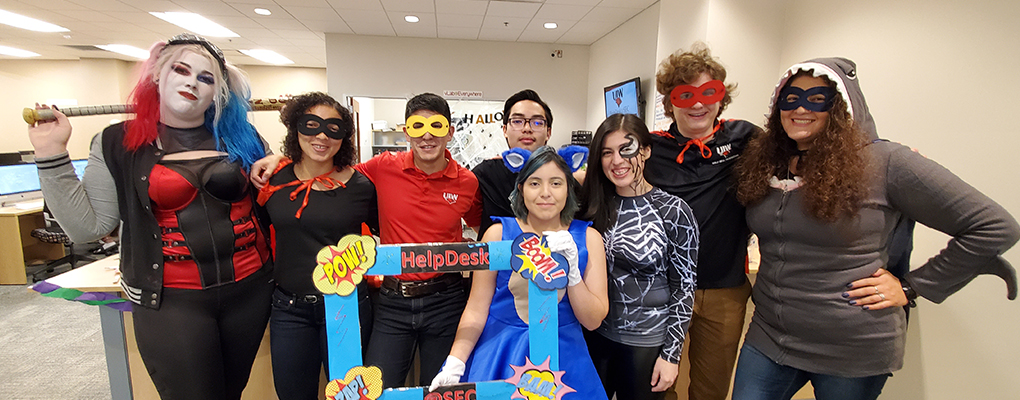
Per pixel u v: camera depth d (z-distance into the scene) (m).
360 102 6.41
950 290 1.01
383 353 1.30
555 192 1.04
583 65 5.96
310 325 1.33
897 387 1.90
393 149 6.89
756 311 1.28
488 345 1.09
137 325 1.24
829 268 1.08
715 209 1.34
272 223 1.31
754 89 2.88
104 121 7.38
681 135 1.45
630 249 1.18
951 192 0.94
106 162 1.20
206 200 1.22
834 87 1.02
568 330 1.12
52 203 1.13
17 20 4.79
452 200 1.37
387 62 5.57
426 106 1.28
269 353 1.67
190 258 1.22
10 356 2.47
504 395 0.94
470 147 5.92
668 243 1.21
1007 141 1.45
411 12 4.42
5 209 3.74
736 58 2.84
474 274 1.14
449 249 0.90
